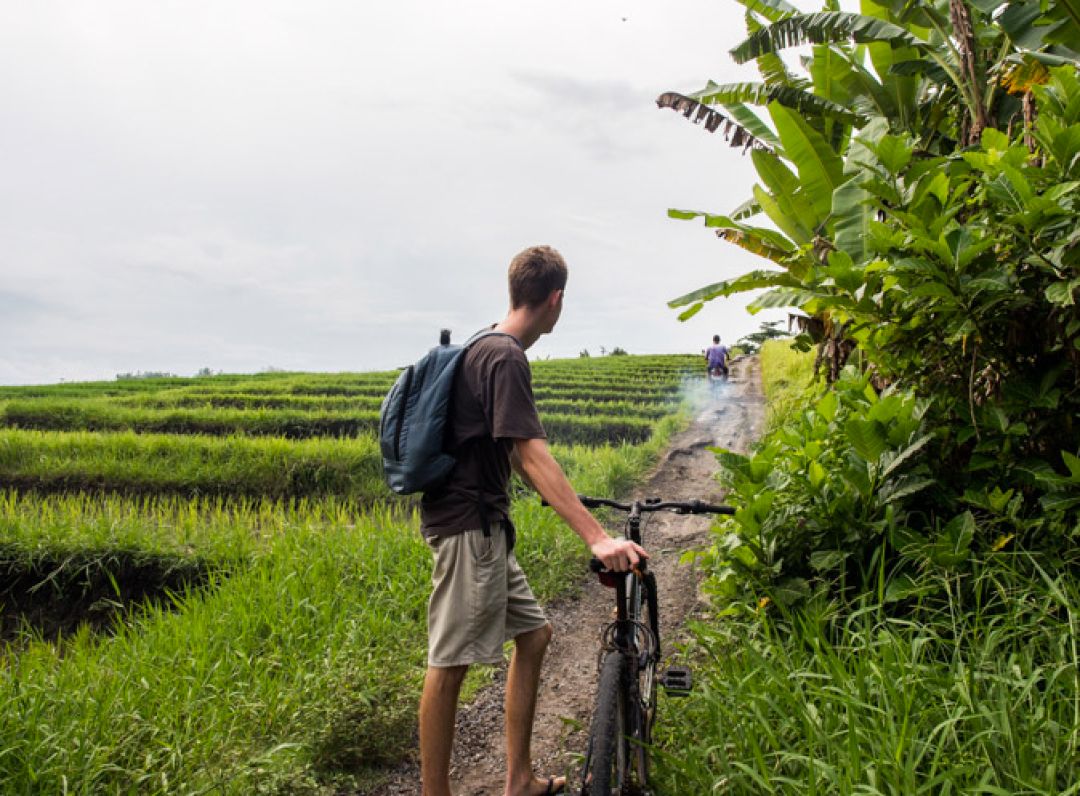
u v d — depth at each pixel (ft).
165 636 14.38
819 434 13.66
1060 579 8.95
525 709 8.79
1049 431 11.43
